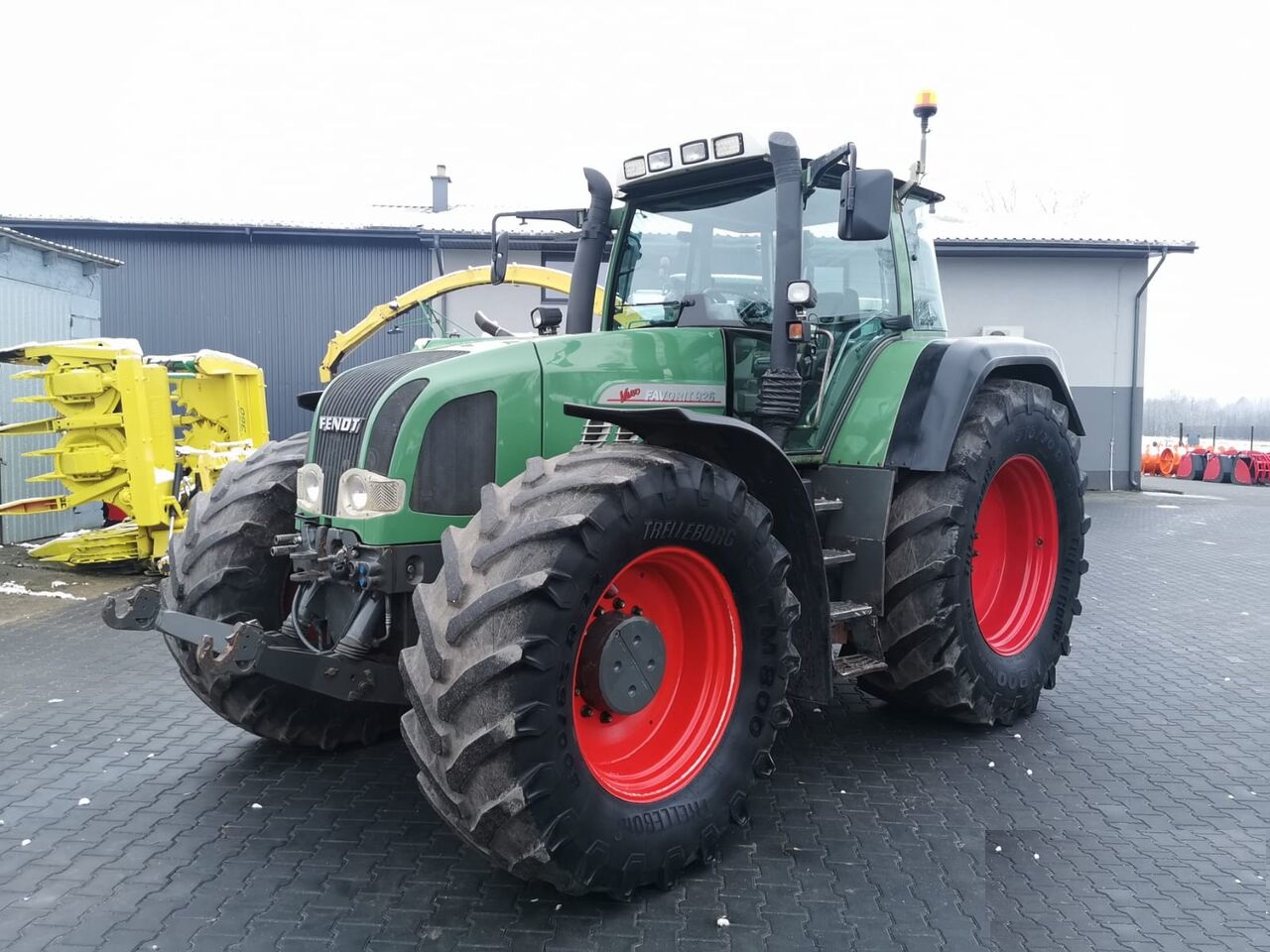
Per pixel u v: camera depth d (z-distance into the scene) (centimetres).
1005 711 454
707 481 317
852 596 420
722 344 408
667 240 448
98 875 315
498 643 275
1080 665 574
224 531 392
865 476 418
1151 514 1423
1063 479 486
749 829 352
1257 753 428
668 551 316
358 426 343
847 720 471
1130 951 273
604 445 326
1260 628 672
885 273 467
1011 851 335
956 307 1730
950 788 388
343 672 333
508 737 269
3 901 298
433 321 1239
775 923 288
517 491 303
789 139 383
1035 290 1731
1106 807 370
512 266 1126
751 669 339
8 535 1009
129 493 851
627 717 330
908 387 430
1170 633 657
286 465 415
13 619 691
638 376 381
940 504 418
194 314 1612
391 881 312
